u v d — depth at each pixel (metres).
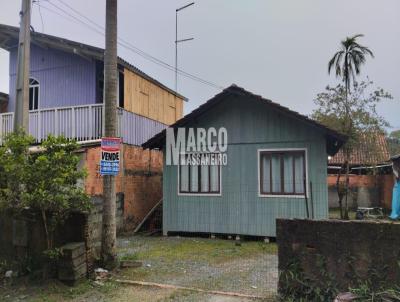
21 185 6.71
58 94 15.64
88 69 15.28
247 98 12.15
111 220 7.43
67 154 6.88
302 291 5.50
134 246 10.61
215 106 12.60
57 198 6.42
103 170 7.47
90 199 7.16
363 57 18.81
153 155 15.75
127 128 14.20
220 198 12.36
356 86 19.03
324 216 11.23
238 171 12.24
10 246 7.25
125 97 14.66
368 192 22.30
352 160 21.89
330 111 19.12
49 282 6.60
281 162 11.83
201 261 8.57
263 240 11.82
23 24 9.05
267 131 12.04
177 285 6.58
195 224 12.55
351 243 5.30
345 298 4.80
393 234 5.10
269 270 7.71
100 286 6.51
